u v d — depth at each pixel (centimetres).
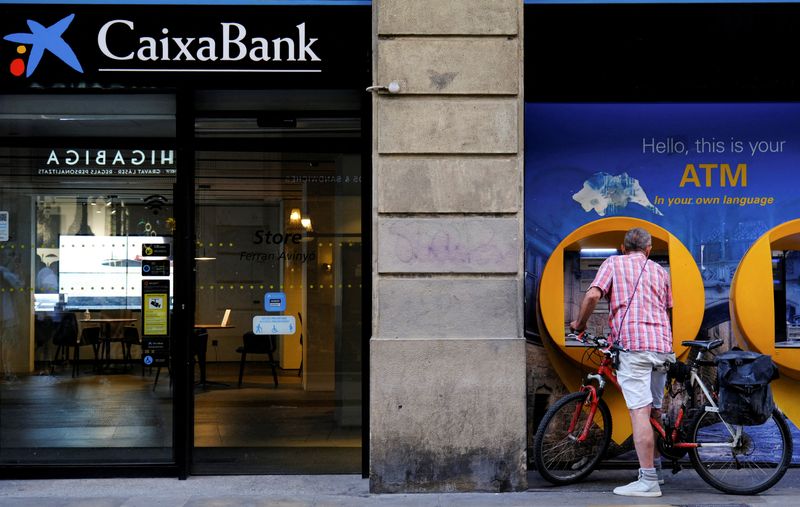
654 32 662
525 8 662
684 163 675
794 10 659
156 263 672
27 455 669
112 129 669
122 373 671
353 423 677
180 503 583
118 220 672
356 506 573
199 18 645
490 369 610
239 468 671
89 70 646
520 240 613
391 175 613
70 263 674
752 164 676
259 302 675
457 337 612
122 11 646
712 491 606
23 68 645
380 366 609
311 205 675
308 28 645
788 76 661
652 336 582
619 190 676
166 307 672
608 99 670
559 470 633
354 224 676
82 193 672
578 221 675
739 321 658
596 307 676
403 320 612
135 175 670
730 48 661
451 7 615
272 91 665
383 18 615
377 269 612
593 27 663
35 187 672
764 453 621
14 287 674
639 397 585
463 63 615
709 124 676
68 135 670
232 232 672
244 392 671
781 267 684
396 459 608
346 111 670
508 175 614
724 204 675
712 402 597
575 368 671
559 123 676
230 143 670
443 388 609
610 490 609
